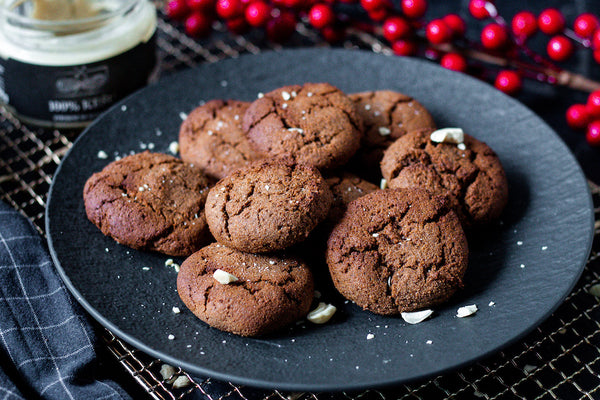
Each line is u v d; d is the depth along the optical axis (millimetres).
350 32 645
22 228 504
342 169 505
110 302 454
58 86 552
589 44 581
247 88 572
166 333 441
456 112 554
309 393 449
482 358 420
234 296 440
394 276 448
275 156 486
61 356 450
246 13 604
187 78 567
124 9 557
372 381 410
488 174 495
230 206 458
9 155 574
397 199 465
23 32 539
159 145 542
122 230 476
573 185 498
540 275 459
